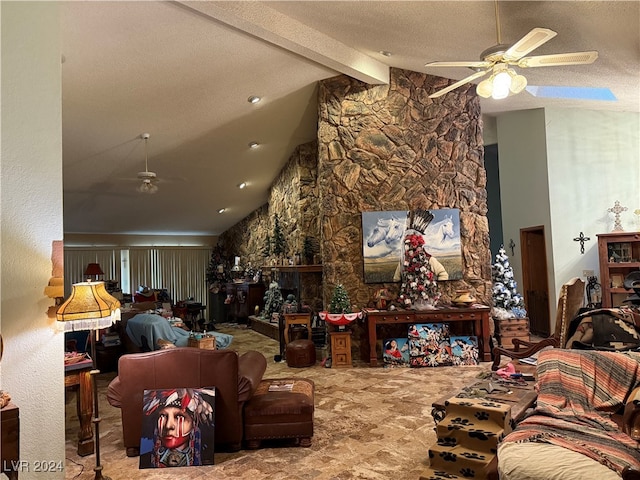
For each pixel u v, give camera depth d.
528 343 4.47
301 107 6.68
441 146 6.34
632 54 4.34
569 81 5.55
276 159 8.40
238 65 5.22
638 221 6.79
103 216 9.66
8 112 2.28
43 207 2.37
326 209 6.23
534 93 6.47
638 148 6.93
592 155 6.93
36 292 2.34
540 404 2.62
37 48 2.37
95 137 6.30
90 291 2.53
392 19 4.34
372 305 6.01
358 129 6.27
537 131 7.18
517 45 3.12
